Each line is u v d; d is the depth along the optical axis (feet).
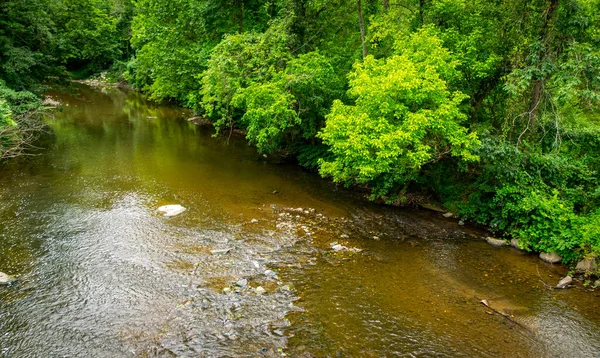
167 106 123.44
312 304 27.12
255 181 55.21
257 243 35.96
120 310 25.61
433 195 48.21
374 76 44.37
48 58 79.30
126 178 53.16
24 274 29.40
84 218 39.63
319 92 58.80
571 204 36.47
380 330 24.61
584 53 37.83
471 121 49.85
